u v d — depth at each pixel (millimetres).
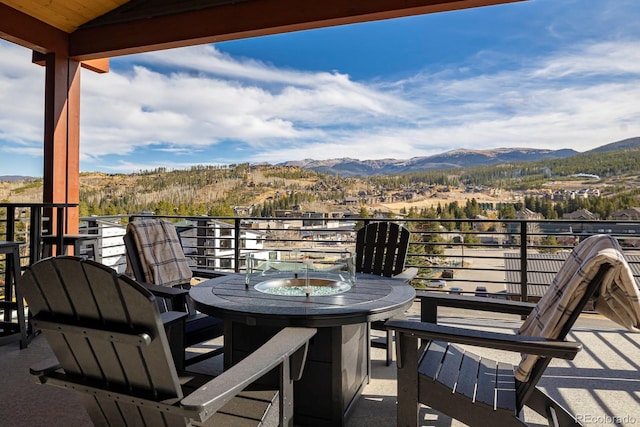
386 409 2537
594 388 2818
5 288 3961
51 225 4855
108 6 4758
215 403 1257
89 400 1643
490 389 1899
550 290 1915
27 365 3172
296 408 2340
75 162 5230
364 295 2330
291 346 1657
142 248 3051
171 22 4641
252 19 4301
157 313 1299
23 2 4496
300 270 2920
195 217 5562
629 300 1558
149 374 1404
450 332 1732
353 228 5008
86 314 1430
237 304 2113
